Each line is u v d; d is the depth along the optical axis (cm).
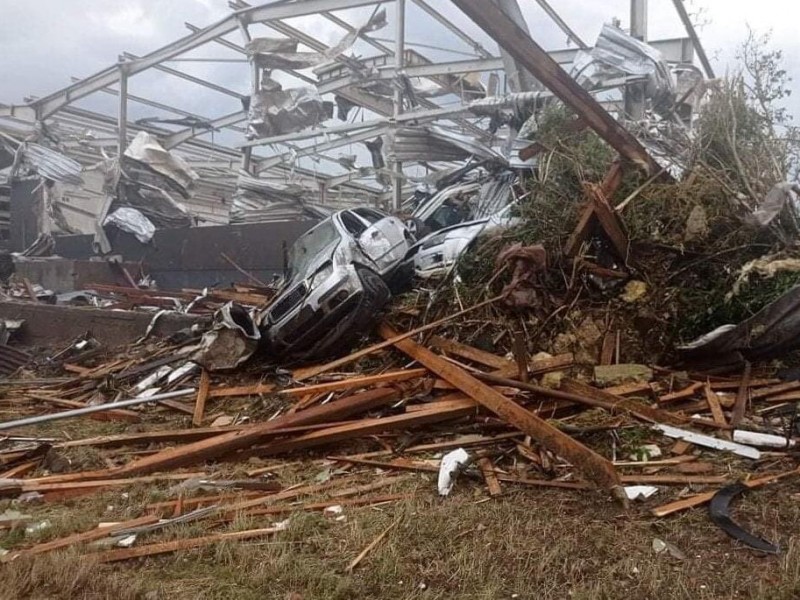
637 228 862
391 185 2236
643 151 869
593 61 1370
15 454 677
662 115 1350
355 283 896
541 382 741
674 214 870
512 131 1502
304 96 2181
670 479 534
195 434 707
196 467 632
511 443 629
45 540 478
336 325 898
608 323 830
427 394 733
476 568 405
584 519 476
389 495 535
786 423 638
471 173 1553
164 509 525
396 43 1978
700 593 372
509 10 1051
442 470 552
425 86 2311
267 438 654
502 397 634
